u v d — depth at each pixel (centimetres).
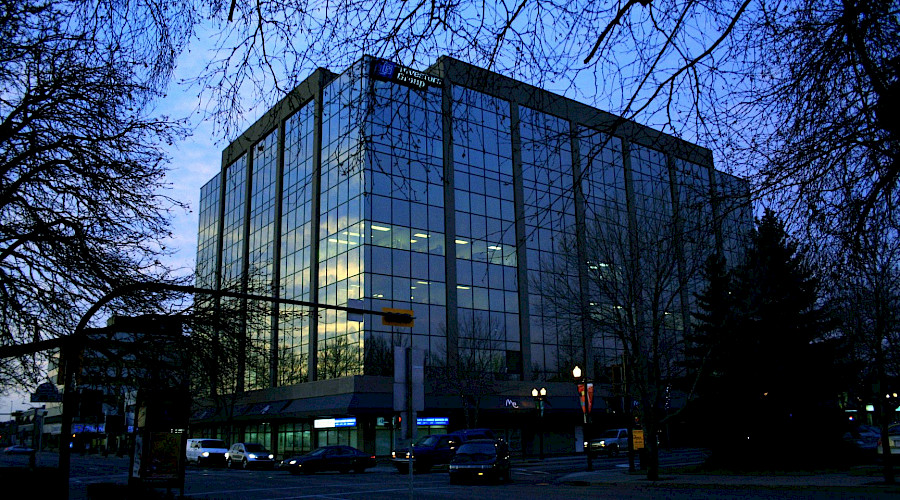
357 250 4472
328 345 4628
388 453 4353
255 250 5759
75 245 1285
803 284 726
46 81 1320
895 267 914
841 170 604
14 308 1261
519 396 4738
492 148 5125
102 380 1498
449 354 4484
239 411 5291
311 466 3241
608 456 4634
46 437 10438
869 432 3709
